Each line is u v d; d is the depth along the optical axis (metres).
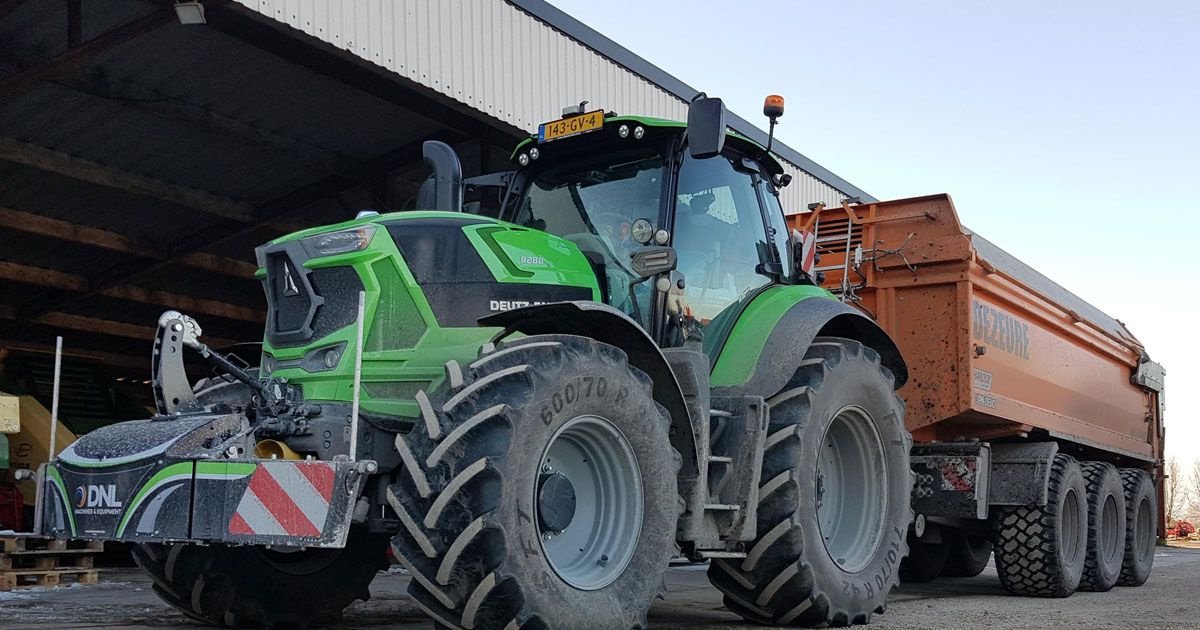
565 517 4.06
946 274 7.04
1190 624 5.68
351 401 4.21
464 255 4.46
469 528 3.60
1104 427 9.52
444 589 3.68
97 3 8.59
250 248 13.41
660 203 5.05
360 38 8.46
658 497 4.26
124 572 9.48
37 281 12.59
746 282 5.47
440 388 3.97
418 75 8.97
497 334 4.31
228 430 3.96
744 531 4.75
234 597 4.88
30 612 5.85
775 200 5.92
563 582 3.88
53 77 8.39
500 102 9.77
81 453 4.05
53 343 14.80
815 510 5.12
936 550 8.69
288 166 11.49
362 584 5.20
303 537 3.59
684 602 6.68
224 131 10.41
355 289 4.31
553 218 5.30
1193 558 14.95
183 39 9.01
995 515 7.64
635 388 4.21
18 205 11.20
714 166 5.44
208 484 3.74
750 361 5.10
